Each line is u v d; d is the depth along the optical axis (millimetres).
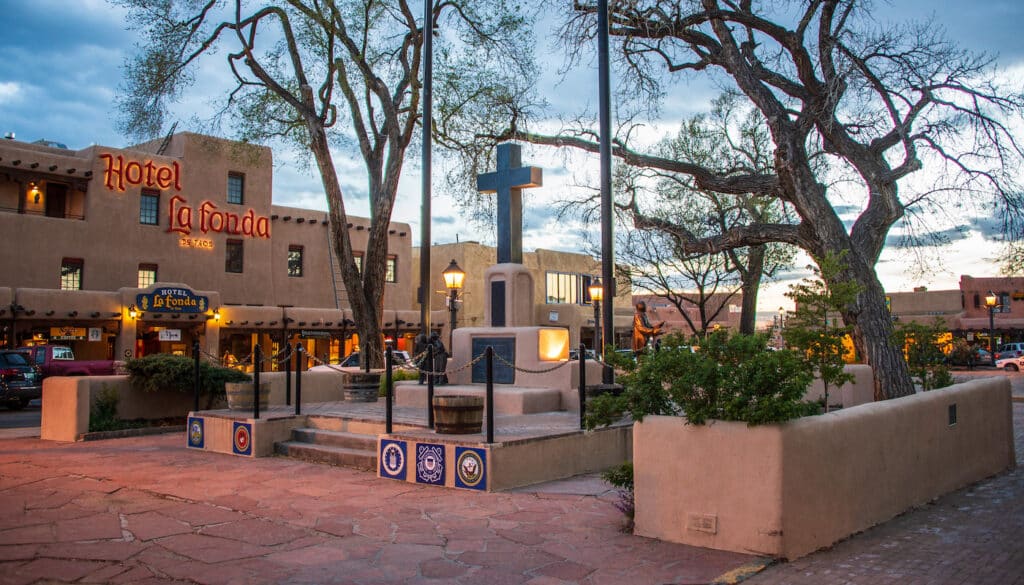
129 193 34969
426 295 15961
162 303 33656
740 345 6832
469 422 10117
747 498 6547
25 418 21312
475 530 7461
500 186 15031
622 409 7375
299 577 6035
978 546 6918
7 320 30031
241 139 25172
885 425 7992
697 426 6859
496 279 14781
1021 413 19750
